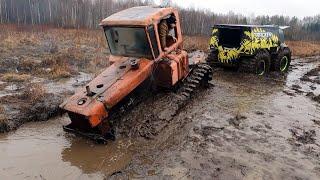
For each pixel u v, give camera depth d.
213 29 13.37
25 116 8.23
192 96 9.96
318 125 8.33
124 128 7.45
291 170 6.19
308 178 5.96
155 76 8.23
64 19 44.62
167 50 8.50
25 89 10.35
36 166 6.35
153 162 6.37
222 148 6.92
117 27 8.11
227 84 11.63
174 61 8.40
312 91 11.70
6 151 6.88
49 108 8.60
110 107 6.94
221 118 8.49
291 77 14.01
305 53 25.41
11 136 7.52
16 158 6.62
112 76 7.65
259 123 8.27
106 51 18.28
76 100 7.04
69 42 21.84
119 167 6.29
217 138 7.36
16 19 43.62
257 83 11.96
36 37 22.98
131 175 5.96
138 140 7.19
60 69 12.84
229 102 9.75
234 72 13.34
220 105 9.45
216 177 5.90
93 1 51.81
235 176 5.94
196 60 10.04
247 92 10.82
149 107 8.09
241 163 6.36
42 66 13.88
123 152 6.78
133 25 7.79
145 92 8.20
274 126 8.13
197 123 8.11
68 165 6.37
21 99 9.28
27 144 7.18
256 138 7.42
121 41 8.27
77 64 14.61
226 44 13.39
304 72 15.60
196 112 8.78
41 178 5.97
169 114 8.03
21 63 13.71
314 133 7.83
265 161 6.46
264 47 13.39
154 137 7.30
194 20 49.38
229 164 6.32
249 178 5.89
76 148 6.98
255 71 13.04
